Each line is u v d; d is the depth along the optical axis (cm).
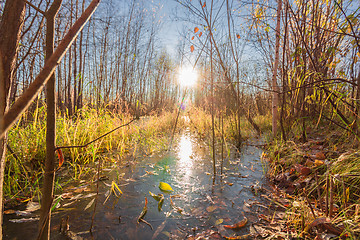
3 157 63
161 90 1205
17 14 57
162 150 322
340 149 200
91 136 277
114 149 311
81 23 45
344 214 112
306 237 107
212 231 119
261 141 383
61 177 192
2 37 55
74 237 110
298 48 234
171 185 185
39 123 231
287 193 164
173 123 648
